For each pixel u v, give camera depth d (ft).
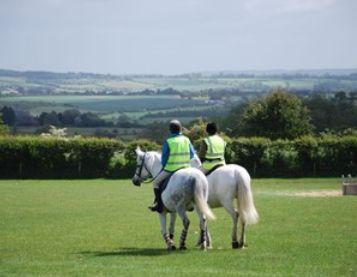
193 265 53.31
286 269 51.13
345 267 52.08
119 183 182.19
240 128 297.12
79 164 204.03
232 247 63.93
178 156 62.80
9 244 71.15
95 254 62.49
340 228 81.87
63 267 54.13
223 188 63.00
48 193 144.87
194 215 100.07
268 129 290.35
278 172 207.31
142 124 533.55
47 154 203.21
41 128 479.82
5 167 203.62
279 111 287.89
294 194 144.77
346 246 64.80
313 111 379.55
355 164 207.31
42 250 66.33
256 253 59.72
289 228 82.23
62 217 99.50
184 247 62.85
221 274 48.85
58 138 206.08
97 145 203.21
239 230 80.89
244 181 62.54
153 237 76.33
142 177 68.44
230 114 342.85
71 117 519.19
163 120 576.61
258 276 48.03
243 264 53.47
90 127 508.94
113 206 116.47
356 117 376.68
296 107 290.97
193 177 59.98
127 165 204.44
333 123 372.99
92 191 151.02
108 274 49.85
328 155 206.80
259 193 147.54
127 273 50.03
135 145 204.23
